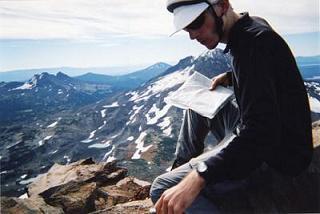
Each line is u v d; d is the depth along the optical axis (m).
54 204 2.25
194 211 1.33
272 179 1.48
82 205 2.24
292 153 1.33
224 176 1.12
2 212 2.01
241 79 1.19
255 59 1.15
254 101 1.13
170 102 1.68
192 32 1.29
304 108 1.32
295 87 1.28
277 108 1.15
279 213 1.45
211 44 1.32
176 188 1.11
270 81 1.14
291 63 1.25
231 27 1.25
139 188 2.60
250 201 1.40
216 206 1.37
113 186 2.64
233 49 1.23
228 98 1.56
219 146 1.44
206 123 1.62
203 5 1.21
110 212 1.97
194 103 1.59
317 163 1.68
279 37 1.22
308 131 1.35
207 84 1.75
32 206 2.07
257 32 1.18
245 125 1.14
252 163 1.12
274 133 1.12
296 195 1.53
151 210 1.17
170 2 1.28
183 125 1.69
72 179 2.51
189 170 1.33
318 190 1.61
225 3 1.25
